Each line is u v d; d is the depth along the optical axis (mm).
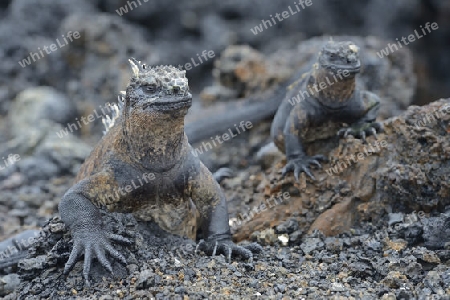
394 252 16688
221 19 46312
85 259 15766
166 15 47375
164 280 15375
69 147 30266
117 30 36344
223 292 15039
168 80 15539
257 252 17656
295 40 44562
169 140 16172
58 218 17250
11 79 39469
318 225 19016
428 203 17984
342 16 47625
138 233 16844
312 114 20219
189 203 18234
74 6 42969
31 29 41531
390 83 30859
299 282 15688
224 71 32625
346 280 15758
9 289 19172
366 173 19141
